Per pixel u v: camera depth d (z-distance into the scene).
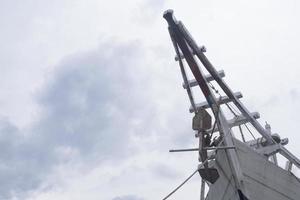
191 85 17.56
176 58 17.95
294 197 17.27
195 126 15.95
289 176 17.41
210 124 16.03
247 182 15.59
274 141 18.11
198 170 14.90
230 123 18.50
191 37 16.19
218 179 16.44
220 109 16.52
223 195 16.17
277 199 16.47
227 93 17.25
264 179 16.34
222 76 17.62
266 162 16.73
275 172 16.88
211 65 16.67
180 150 15.44
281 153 17.98
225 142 15.75
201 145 15.38
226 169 15.78
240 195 15.26
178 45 16.31
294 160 18.17
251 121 17.88
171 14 15.48
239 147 16.14
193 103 17.50
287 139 19.83
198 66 16.45
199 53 16.38
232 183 15.55
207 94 16.64
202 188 15.77
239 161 15.73
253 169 16.12
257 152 16.72
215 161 16.45
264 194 16.09
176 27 15.77
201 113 16.06
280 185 16.86
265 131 18.02
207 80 17.55
